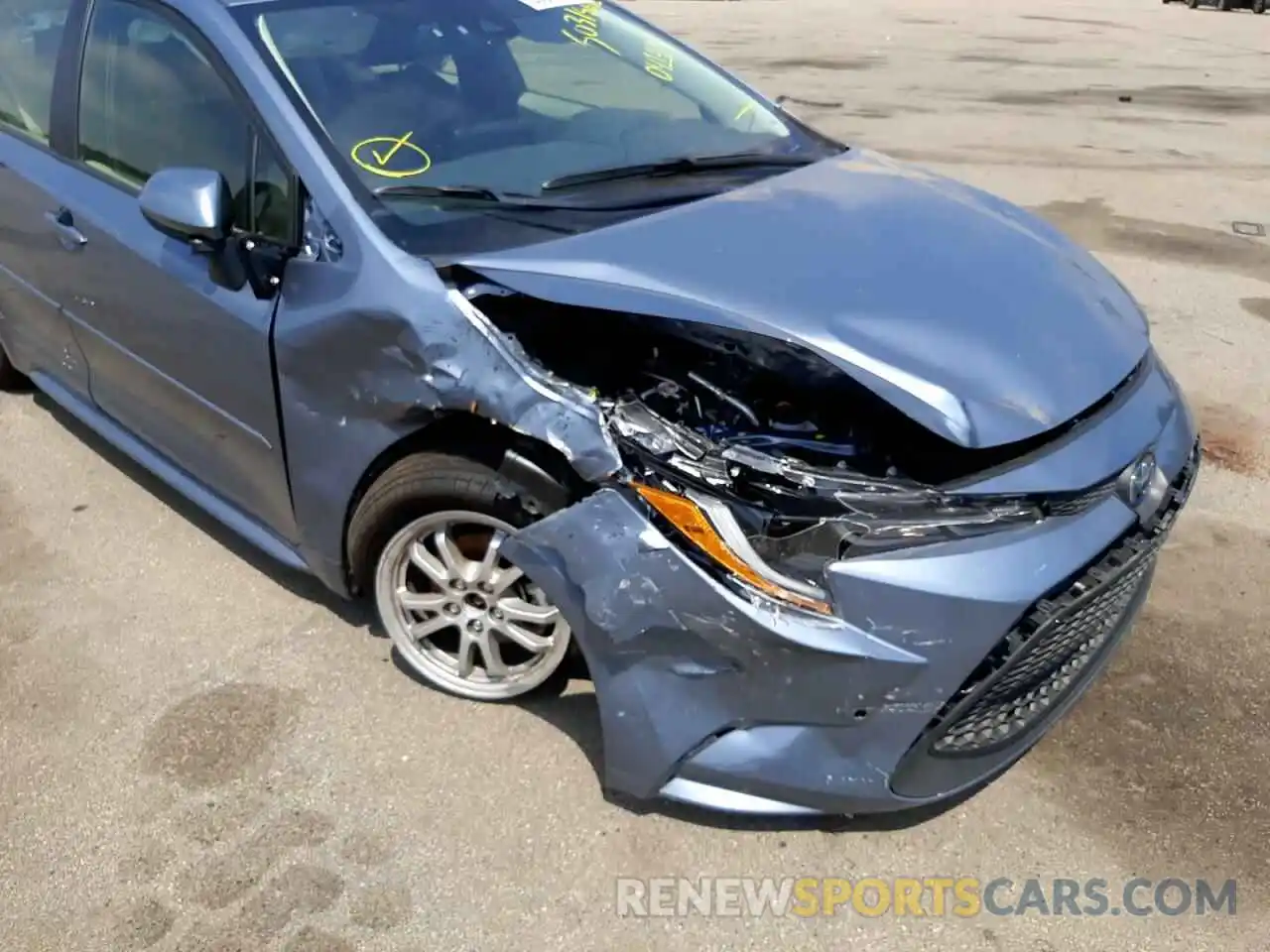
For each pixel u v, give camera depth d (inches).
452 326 88.9
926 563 78.7
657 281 89.9
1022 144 346.9
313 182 98.4
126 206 117.0
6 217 136.6
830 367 85.0
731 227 99.3
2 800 95.3
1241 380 179.9
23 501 139.4
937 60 533.0
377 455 96.3
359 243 94.5
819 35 635.5
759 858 90.3
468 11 123.0
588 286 89.0
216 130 107.4
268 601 120.9
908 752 82.4
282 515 109.6
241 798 95.4
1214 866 90.5
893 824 93.8
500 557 97.5
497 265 90.8
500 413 86.6
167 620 117.8
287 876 88.1
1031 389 85.8
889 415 85.0
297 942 82.7
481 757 99.6
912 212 107.5
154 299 112.7
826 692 80.3
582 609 84.0
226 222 98.2
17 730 103.0
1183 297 216.5
